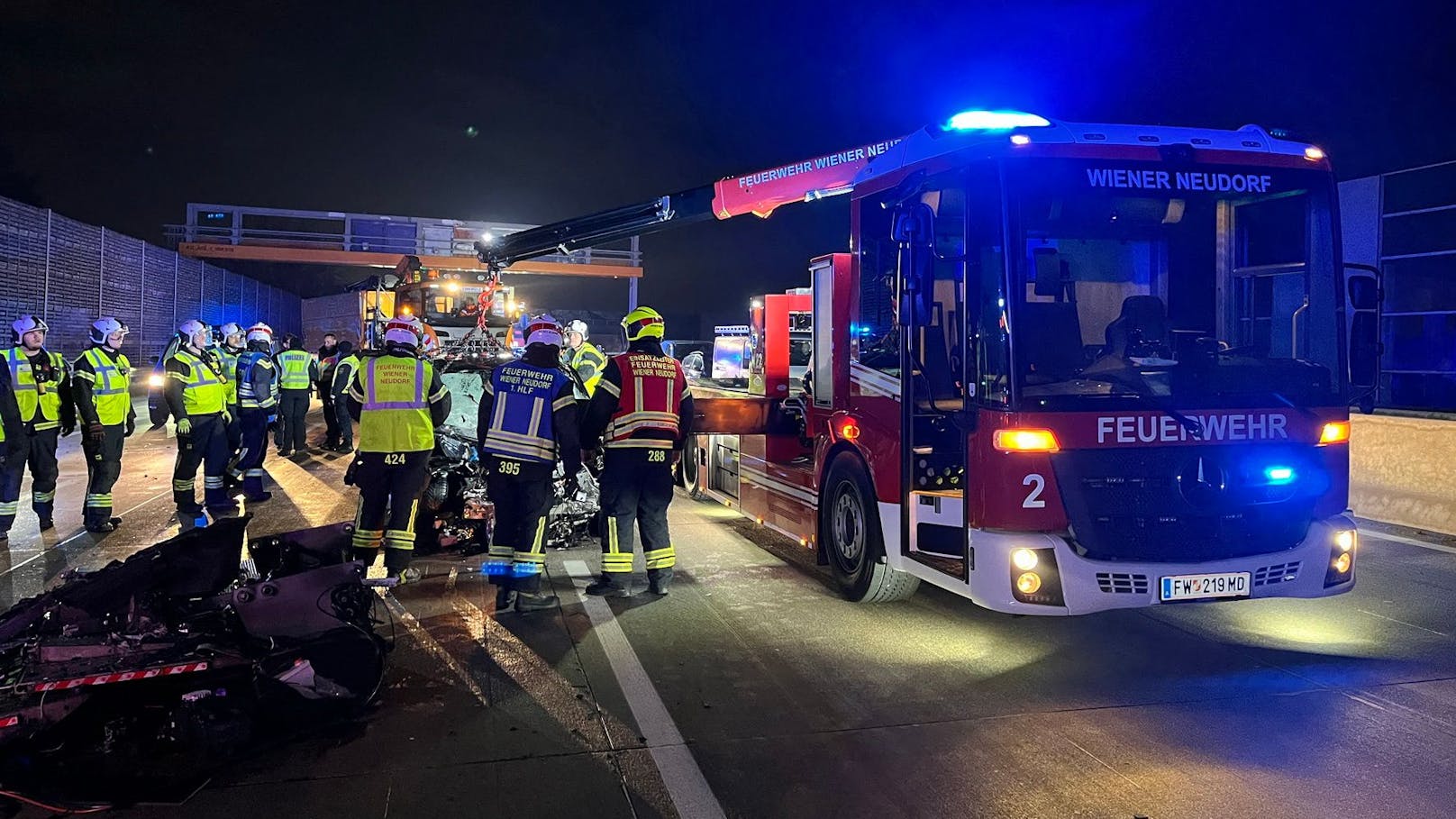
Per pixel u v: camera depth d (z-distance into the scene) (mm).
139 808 3432
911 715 4363
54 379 8320
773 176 8484
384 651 4543
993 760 3906
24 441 7973
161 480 11344
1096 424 4637
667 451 6344
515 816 3414
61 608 4133
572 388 6172
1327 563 4855
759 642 5430
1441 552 7832
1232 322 5332
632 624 5742
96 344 8367
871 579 5957
